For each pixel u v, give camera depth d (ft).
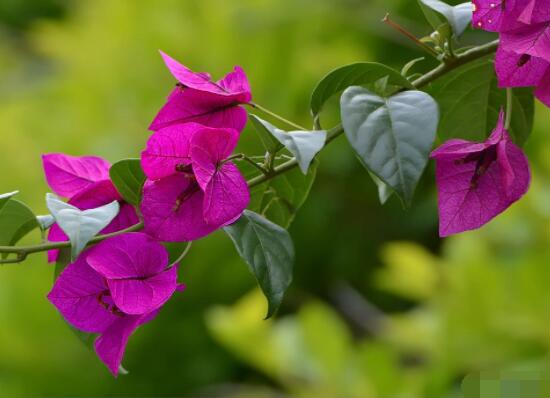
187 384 5.91
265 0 6.18
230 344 4.63
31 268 5.63
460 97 2.90
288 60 6.16
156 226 2.57
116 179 2.60
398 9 6.20
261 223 2.61
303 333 4.24
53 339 5.71
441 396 4.11
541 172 4.72
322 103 2.63
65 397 5.79
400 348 4.68
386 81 2.61
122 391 5.83
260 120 2.52
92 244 2.61
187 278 5.82
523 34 2.60
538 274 4.03
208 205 2.54
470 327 4.08
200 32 6.26
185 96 2.63
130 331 2.56
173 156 2.56
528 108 2.90
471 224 2.63
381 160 2.50
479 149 2.58
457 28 2.69
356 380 4.18
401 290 4.90
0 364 5.79
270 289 2.57
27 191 6.13
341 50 6.26
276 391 5.96
